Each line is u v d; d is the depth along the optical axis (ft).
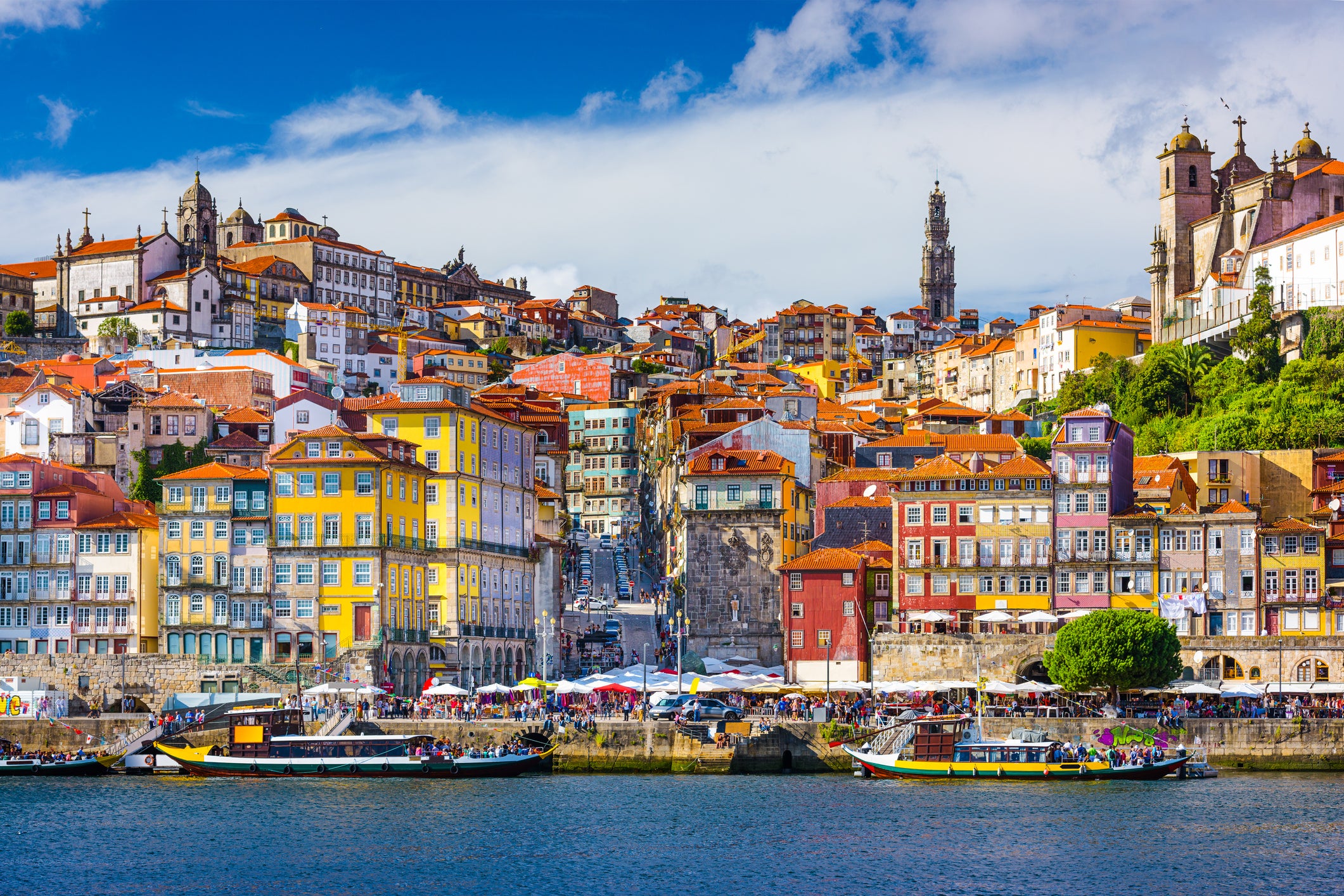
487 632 642.22
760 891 362.74
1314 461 638.94
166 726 525.75
